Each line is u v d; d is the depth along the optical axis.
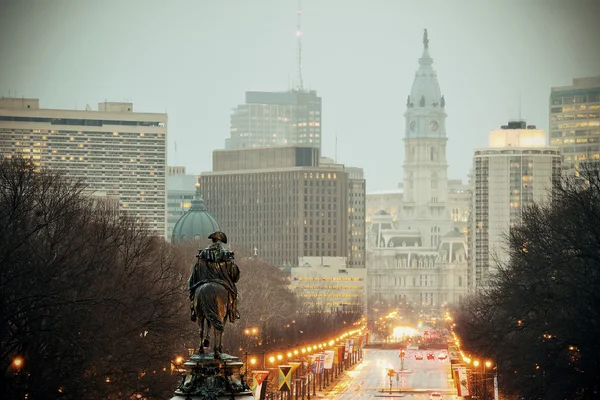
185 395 130.88
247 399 131.38
